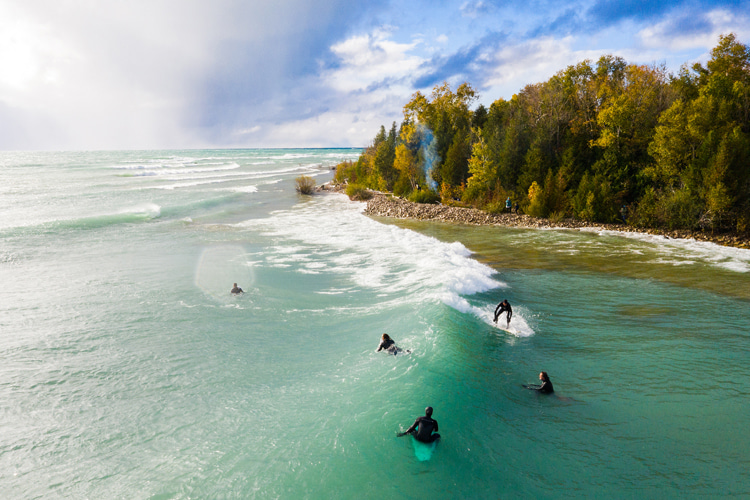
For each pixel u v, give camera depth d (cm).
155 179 6756
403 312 1386
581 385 938
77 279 1836
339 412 831
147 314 1437
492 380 950
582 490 612
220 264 2102
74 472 687
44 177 6619
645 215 3019
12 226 2898
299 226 3194
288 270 1992
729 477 638
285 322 1362
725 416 809
